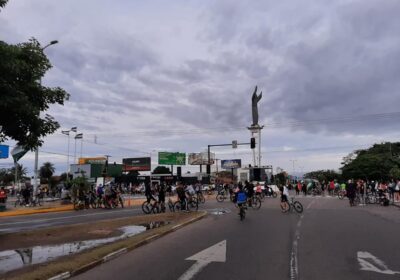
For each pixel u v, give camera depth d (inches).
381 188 1368.1
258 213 999.0
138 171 4503.0
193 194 1168.2
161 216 914.1
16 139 612.4
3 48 537.6
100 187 1355.8
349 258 431.2
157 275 352.8
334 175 5044.3
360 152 4424.2
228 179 4151.1
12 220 965.8
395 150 4286.4
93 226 744.3
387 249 486.9
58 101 631.8
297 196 2071.9
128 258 431.5
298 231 654.5
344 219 845.2
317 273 362.3
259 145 2982.3
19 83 581.6
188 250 481.1
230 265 394.3
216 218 886.4
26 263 399.9
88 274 356.8
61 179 4424.2
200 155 4596.5
